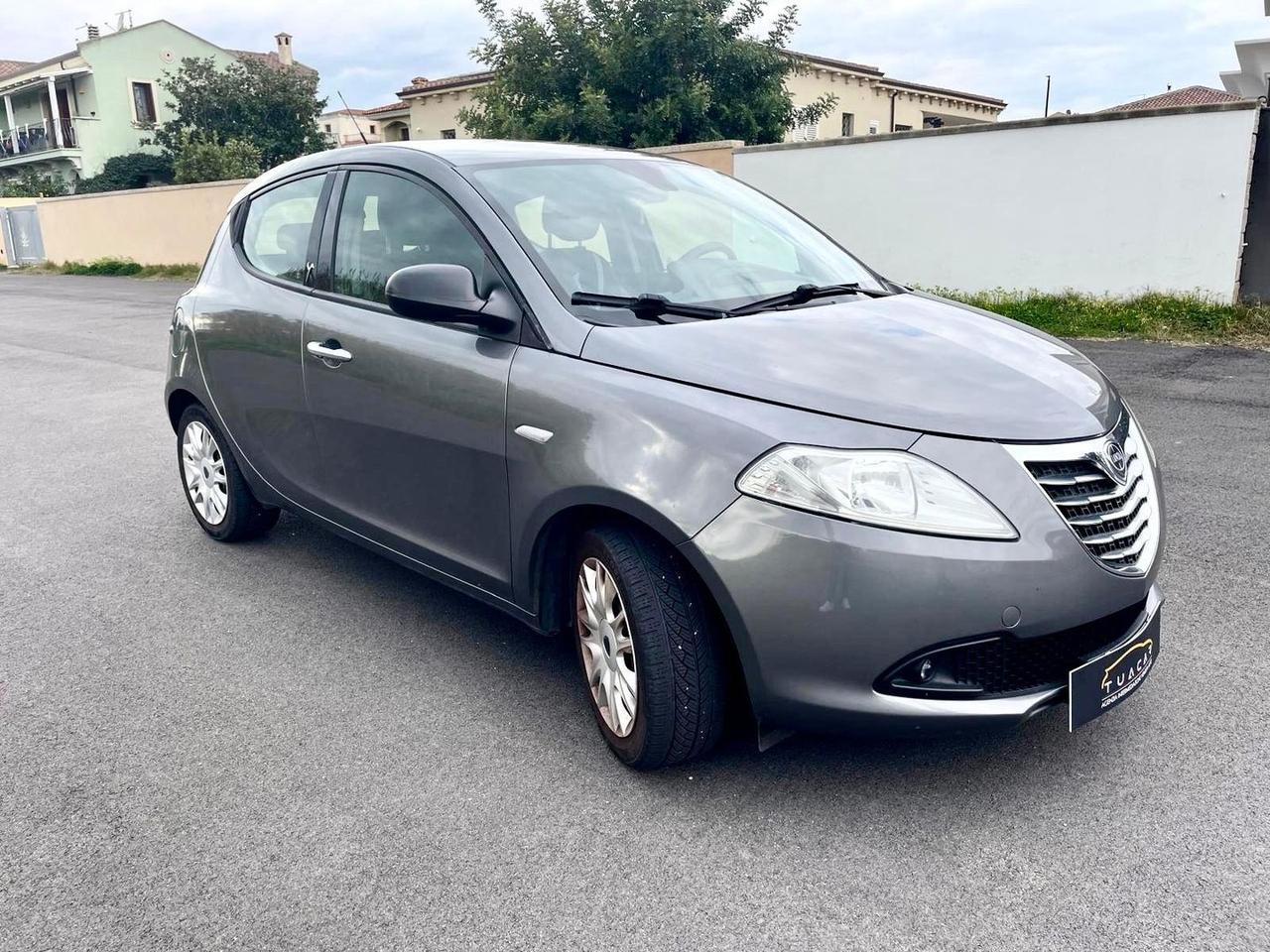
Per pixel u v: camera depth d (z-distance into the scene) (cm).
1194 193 1008
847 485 233
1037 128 1090
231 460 450
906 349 275
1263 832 245
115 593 423
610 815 261
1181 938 212
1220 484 512
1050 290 1120
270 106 4162
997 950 211
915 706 237
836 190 1252
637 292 306
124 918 229
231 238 448
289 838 256
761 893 230
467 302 294
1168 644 344
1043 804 259
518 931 221
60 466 639
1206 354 867
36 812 270
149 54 4466
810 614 235
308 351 371
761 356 266
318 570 443
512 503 293
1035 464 240
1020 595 231
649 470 252
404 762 290
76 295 2088
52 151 4312
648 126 1744
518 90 1844
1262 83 1683
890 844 246
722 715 265
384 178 362
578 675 340
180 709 324
